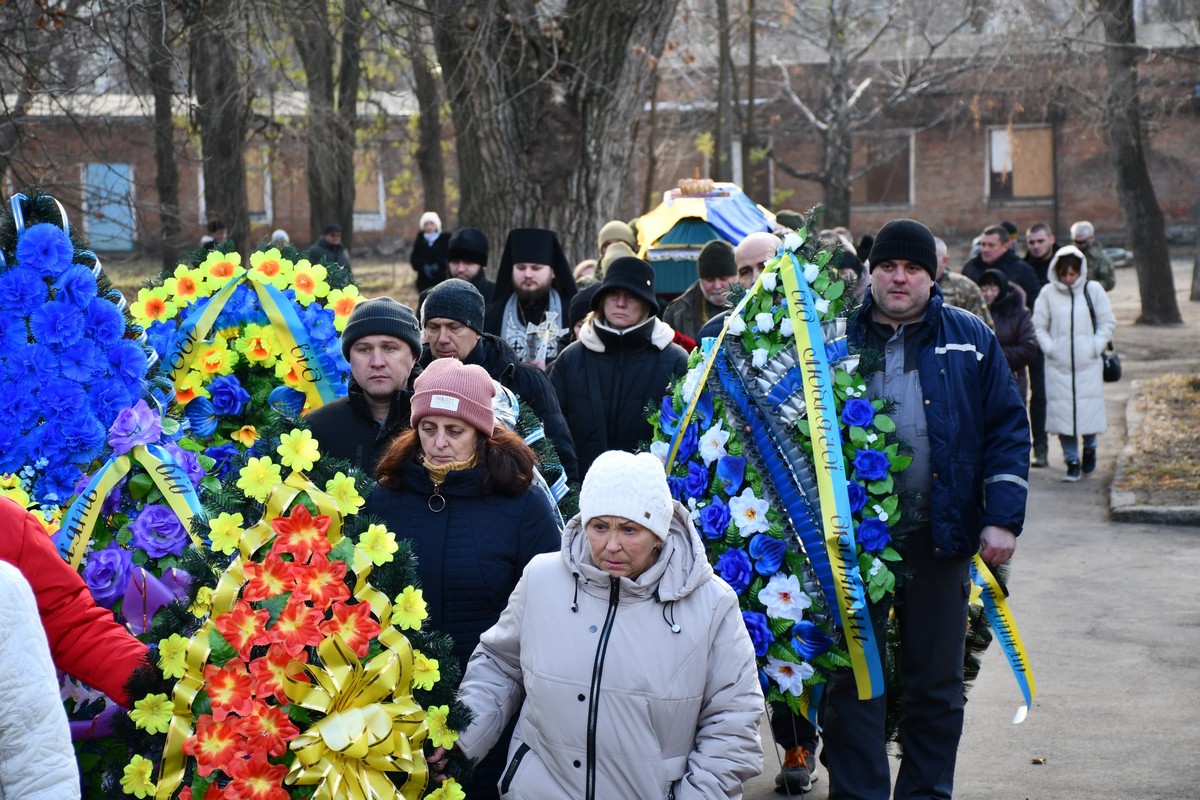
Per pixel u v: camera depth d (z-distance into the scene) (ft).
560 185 45.83
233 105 56.08
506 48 44.75
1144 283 80.18
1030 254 51.85
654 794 11.99
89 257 14.42
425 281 65.46
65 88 39.60
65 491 13.92
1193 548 33.01
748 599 16.65
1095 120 80.07
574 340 26.25
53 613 11.20
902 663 17.92
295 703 11.44
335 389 18.72
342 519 12.04
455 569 13.85
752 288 17.21
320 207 91.09
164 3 37.50
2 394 13.83
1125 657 24.56
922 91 124.88
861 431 16.58
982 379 17.71
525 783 12.31
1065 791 18.53
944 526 17.24
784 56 131.13
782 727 19.24
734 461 16.76
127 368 14.26
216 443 18.43
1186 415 49.85
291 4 44.57
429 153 95.66
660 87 130.00
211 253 18.93
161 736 11.57
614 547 12.10
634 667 12.01
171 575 13.58
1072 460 42.09
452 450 14.05
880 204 136.46
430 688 11.94
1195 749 19.94
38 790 8.91
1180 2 79.30
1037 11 80.33
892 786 19.58
